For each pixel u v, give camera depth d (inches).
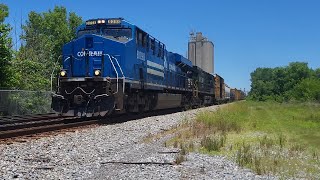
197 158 402.0
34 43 1710.1
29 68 1284.4
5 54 998.4
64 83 787.4
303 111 1523.1
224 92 2792.8
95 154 410.9
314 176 330.6
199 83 1797.5
